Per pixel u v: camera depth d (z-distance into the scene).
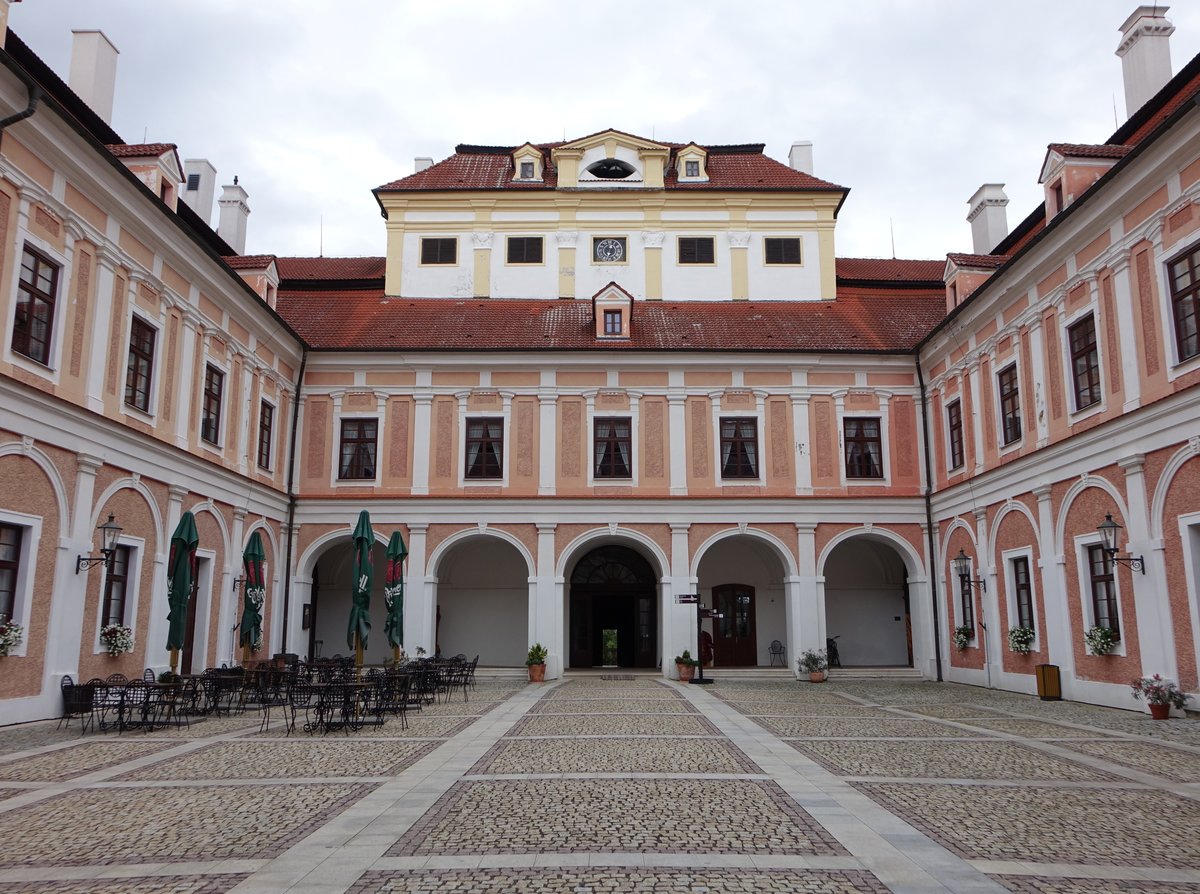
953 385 24.86
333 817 7.84
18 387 13.67
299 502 26.02
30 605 14.19
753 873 6.24
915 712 16.70
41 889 5.93
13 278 13.80
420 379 26.73
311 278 31.92
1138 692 15.88
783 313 30.08
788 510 26.27
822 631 25.72
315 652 29.27
